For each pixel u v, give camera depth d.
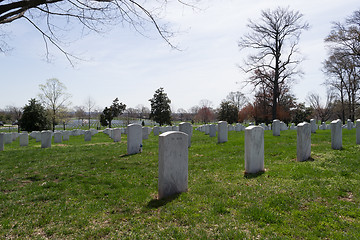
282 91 46.25
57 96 49.03
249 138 7.70
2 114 68.44
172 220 4.46
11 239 3.94
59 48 8.30
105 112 60.62
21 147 18.61
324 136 17.28
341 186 5.94
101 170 9.16
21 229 4.29
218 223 4.23
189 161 10.40
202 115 91.81
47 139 17.17
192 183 6.96
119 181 7.52
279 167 8.25
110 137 27.22
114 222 4.51
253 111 50.75
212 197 5.54
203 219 4.39
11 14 6.37
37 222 4.55
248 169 7.73
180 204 5.15
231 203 5.11
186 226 4.21
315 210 4.63
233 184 6.55
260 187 6.11
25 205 5.53
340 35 29.97
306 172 7.36
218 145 14.60
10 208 5.32
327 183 6.26
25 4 5.93
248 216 4.47
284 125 28.20
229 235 3.81
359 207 4.73
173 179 5.86
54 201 5.80
